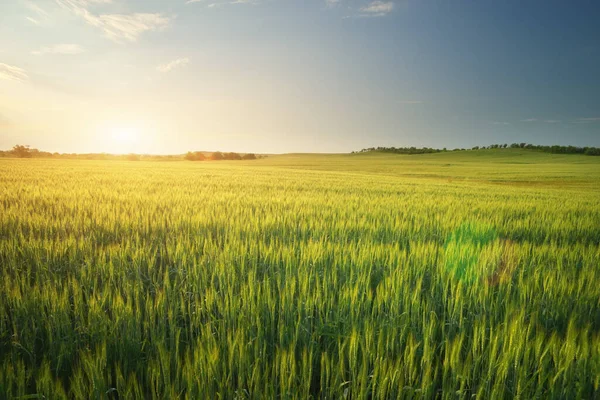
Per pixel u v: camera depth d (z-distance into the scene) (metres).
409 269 4.66
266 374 2.45
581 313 3.60
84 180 20.52
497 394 2.40
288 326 3.29
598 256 5.52
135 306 3.61
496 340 2.66
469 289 4.04
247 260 5.29
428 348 2.72
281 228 7.70
